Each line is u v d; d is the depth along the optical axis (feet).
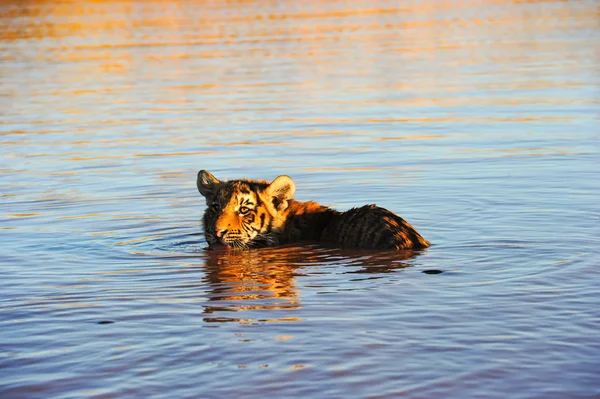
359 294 36.91
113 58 161.38
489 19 221.05
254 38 188.24
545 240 46.03
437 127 88.69
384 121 93.09
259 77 131.34
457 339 30.76
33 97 118.21
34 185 65.82
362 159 73.72
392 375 27.71
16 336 32.32
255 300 36.50
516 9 246.68
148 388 27.17
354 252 45.73
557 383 26.89
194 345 30.76
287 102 107.86
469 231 48.88
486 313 33.60
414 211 54.75
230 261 44.57
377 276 40.14
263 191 49.83
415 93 112.37
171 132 89.51
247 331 32.14
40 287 39.40
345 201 58.75
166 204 59.00
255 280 40.19
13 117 102.06
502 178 64.34
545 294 35.96
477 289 37.11
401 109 100.58
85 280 40.70
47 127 94.58
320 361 28.94
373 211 48.34
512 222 50.67
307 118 96.22
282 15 242.58
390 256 44.16
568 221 50.37
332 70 136.98
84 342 31.42
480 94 109.81
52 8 272.51
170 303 36.29
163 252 46.80
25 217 55.72
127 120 97.86
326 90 116.78
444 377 27.48
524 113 95.30
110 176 68.80
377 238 46.85
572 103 100.48
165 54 164.66
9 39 199.31
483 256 43.19
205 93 117.19
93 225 53.31
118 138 86.84
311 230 49.96
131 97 115.65
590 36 174.29
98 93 120.16
